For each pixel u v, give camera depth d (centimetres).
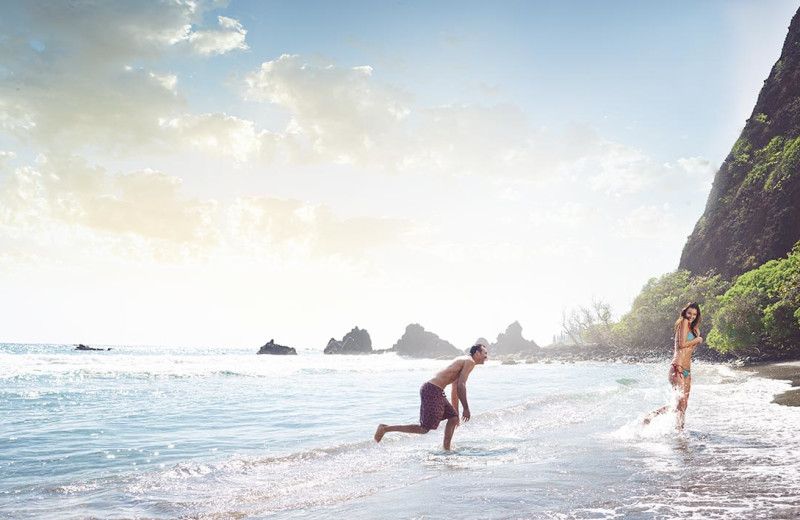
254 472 634
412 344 12644
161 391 1833
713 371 2927
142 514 463
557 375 3347
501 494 484
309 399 1592
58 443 846
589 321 8612
